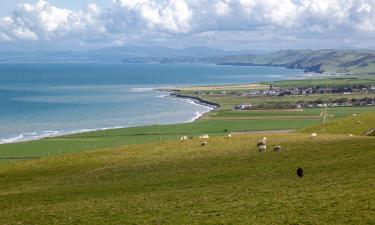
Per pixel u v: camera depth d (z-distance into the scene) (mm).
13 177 74875
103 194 58625
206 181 60906
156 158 79812
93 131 193500
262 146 78125
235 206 46312
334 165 62344
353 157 65688
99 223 44656
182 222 42281
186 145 89375
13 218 49438
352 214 40125
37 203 56688
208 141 91938
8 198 60500
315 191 49250
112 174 71312
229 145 85625
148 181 64000
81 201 55406
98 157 84625
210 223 41250
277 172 62281
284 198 47625
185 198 51875
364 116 120000
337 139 83188
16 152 145500
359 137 85750
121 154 85688
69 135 182750
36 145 158625
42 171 77625
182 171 68438
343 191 47906
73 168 78000
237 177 61688
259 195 50125
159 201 51531
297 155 71438
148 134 182500
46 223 46406
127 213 47406
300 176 57812
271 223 39781
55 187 65812
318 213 41312
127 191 59156
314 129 117250
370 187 48375
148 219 44375
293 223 39281
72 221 46219
